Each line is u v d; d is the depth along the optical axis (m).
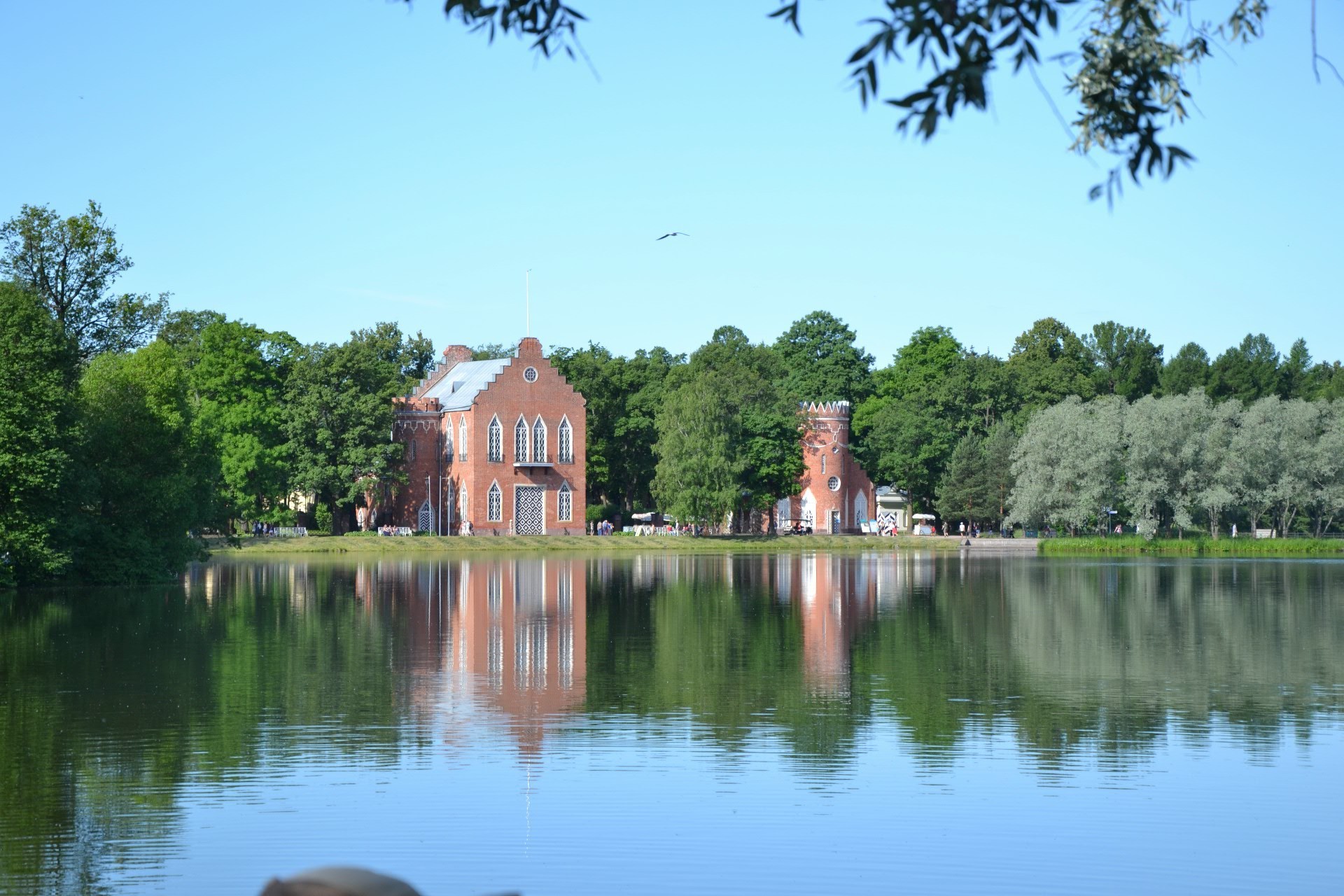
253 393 125.75
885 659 39.72
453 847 19.81
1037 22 9.02
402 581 75.12
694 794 22.80
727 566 94.12
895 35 8.45
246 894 17.78
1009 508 141.38
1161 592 67.00
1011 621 51.41
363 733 27.80
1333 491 118.69
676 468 131.50
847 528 156.12
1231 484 116.62
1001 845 20.03
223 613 53.34
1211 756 25.91
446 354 156.50
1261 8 11.84
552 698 32.19
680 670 37.19
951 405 158.75
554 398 139.12
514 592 66.31
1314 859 19.41
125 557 68.94
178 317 133.75
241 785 23.31
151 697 32.00
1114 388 178.75
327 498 134.75
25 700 31.53
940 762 25.38
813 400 174.12
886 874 18.78
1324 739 27.47
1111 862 19.30
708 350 166.88
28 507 60.94
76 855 19.47
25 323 60.84
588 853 19.66
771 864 19.08
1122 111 11.08
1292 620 52.16
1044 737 27.62
